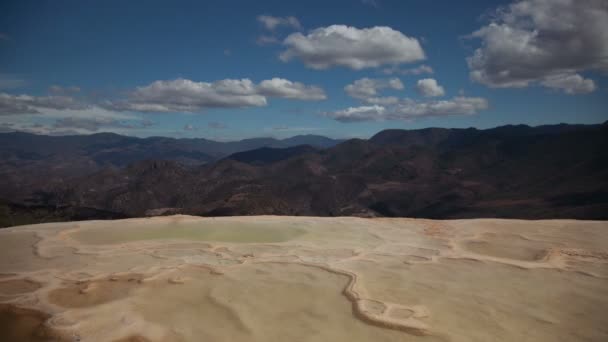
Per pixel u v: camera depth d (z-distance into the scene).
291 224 15.11
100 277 8.32
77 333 5.83
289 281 8.02
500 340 5.52
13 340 5.70
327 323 6.07
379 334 5.71
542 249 10.73
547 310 6.57
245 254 10.36
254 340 5.55
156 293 7.37
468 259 9.79
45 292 7.47
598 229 13.54
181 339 5.60
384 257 10.00
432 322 6.06
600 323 6.09
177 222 15.57
